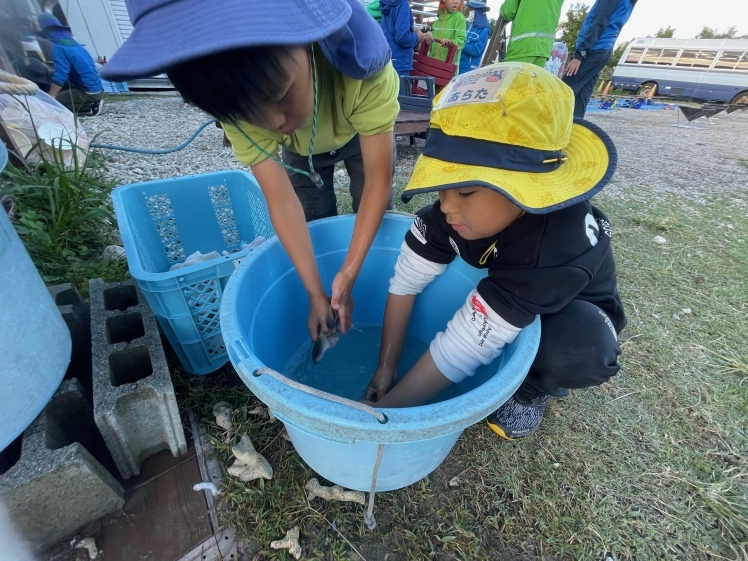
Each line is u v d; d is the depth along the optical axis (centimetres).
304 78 54
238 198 161
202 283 96
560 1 263
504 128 59
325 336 94
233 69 45
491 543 80
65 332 82
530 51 273
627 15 281
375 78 80
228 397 103
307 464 88
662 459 96
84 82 375
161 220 146
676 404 109
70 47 358
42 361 71
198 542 76
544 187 60
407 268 98
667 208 237
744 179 311
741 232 208
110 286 107
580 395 111
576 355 79
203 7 43
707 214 231
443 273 106
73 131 196
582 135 69
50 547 75
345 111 84
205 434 95
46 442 72
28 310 68
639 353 125
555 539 80
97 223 158
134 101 505
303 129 91
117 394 78
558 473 92
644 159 366
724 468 95
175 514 80
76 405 83
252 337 82
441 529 81
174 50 42
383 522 81
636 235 199
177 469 88
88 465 71
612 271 87
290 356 110
